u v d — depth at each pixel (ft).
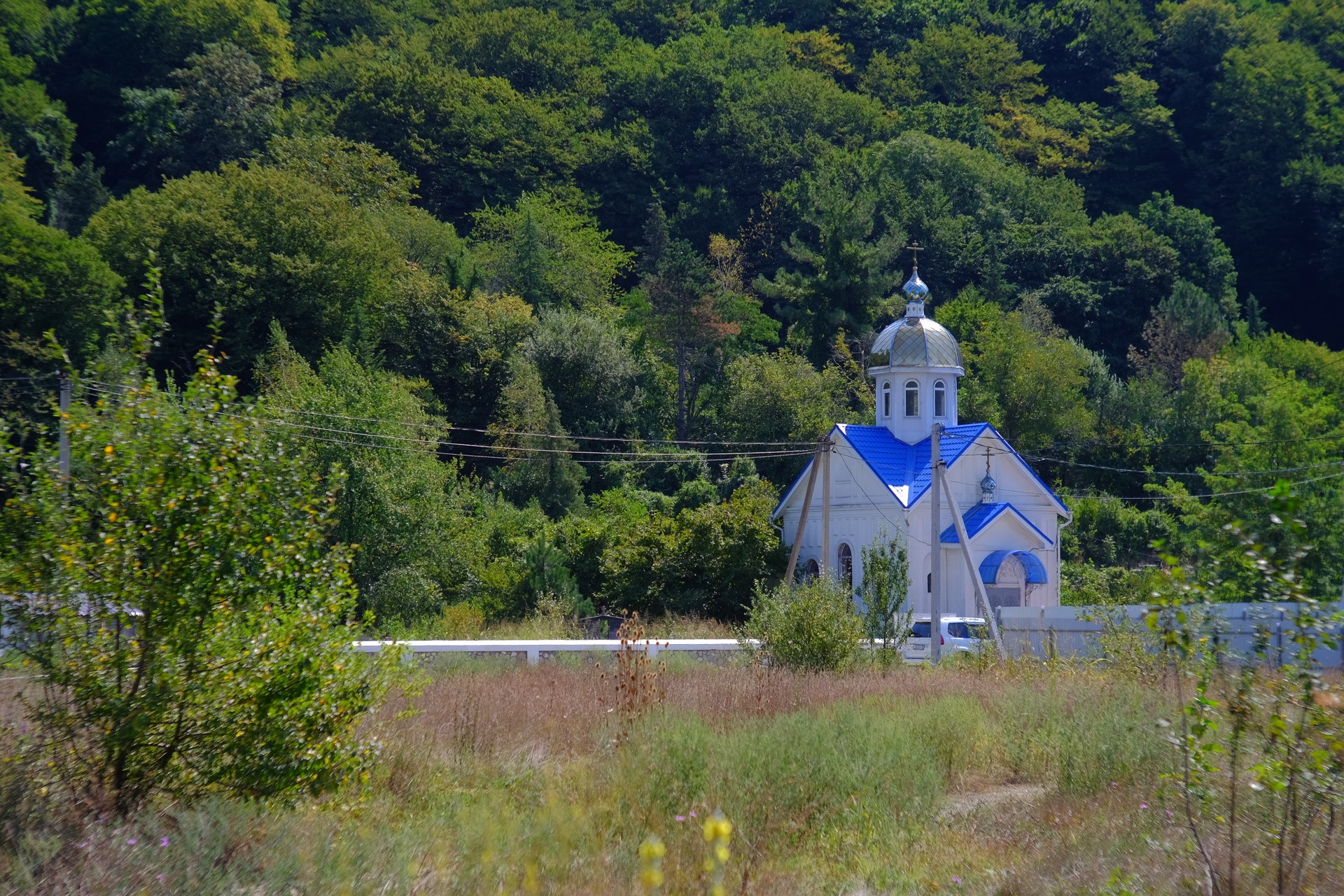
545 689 250.98
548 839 124.67
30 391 568.82
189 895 112.06
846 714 206.28
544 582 535.19
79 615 145.48
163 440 150.00
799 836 147.95
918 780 171.22
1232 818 118.52
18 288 650.02
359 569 500.33
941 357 646.33
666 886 119.55
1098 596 485.15
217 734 149.28
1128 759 175.83
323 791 153.79
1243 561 123.03
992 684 264.52
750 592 569.64
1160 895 120.57
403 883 115.96
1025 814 161.38
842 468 641.40
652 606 563.07
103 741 144.36
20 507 146.61
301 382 582.76
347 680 157.28
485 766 178.81
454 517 533.55
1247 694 122.62
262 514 154.40
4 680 156.46
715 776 156.15
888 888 129.90
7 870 116.16
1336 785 120.98
